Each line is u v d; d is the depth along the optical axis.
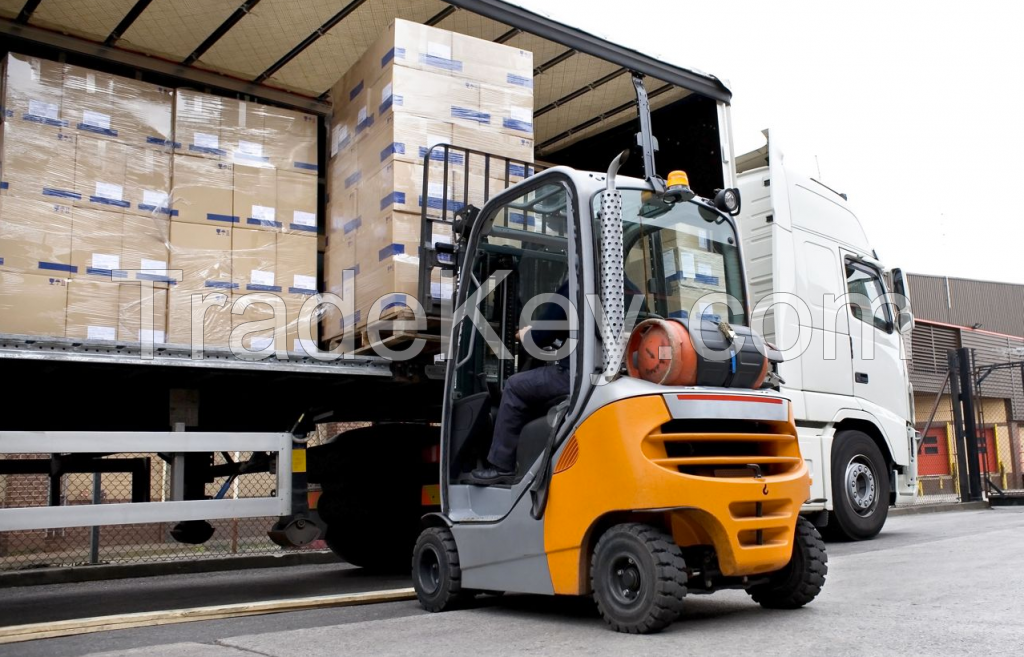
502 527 4.32
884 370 9.04
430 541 4.80
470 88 5.57
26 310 4.80
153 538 8.88
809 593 4.17
